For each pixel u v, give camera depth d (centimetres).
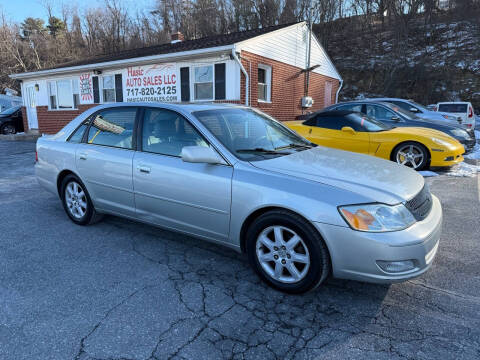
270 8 3316
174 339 226
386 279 241
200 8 3681
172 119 349
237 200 288
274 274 283
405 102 1048
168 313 254
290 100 1434
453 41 3059
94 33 4175
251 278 305
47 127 1697
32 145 1336
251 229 288
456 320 243
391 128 736
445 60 2866
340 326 239
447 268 318
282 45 1328
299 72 1473
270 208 277
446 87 2653
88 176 405
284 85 1375
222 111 370
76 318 248
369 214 243
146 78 1322
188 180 317
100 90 1460
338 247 247
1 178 732
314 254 257
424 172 679
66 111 1598
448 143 669
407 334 229
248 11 3397
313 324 241
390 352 213
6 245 377
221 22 3566
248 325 240
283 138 379
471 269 315
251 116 390
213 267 325
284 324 241
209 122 337
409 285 291
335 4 3359
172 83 1261
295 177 274
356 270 247
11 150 1185
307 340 225
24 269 322
